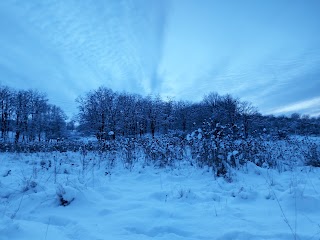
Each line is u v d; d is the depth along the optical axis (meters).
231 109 36.16
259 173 7.09
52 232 3.09
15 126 37.31
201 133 8.31
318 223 3.19
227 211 3.93
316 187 5.07
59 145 14.84
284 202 4.09
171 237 3.07
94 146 13.29
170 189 5.46
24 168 8.07
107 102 33.59
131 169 8.34
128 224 3.46
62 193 4.41
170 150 9.20
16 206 4.26
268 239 2.85
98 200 4.70
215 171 7.20
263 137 10.62
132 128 32.78
